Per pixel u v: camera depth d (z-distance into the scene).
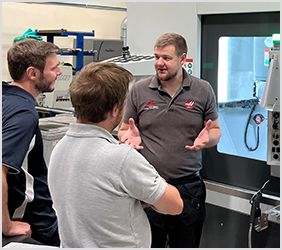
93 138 1.38
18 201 1.92
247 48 2.61
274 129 2.16
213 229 2.88
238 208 2.70
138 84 2.51
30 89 1.94
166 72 2.37
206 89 2.45
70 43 6.41
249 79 2.63
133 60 2.93
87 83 1.37
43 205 2.04
